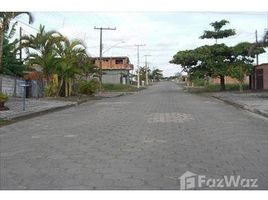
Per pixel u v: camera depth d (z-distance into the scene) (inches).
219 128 546.6
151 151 374.9
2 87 1222.3
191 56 2081.7
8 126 601.6
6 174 289.4
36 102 1114.7
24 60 1389.0
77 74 1512.1
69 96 1485.0
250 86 2107.5
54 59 1373.0
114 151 375.2
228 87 2281.0
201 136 470.6
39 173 291.0
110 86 2893.7
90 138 459.5
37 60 1365.7
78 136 477.1
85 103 1225.4
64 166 313.1
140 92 2368.4
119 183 261.9
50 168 306.8
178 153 365.4
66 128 559.8
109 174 285.6
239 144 415.2
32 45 1379.2
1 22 871.7
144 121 636.7
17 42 1371.8
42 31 1385.3
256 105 958.4
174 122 619.5
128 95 1871.3
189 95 1761.8
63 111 903.1
